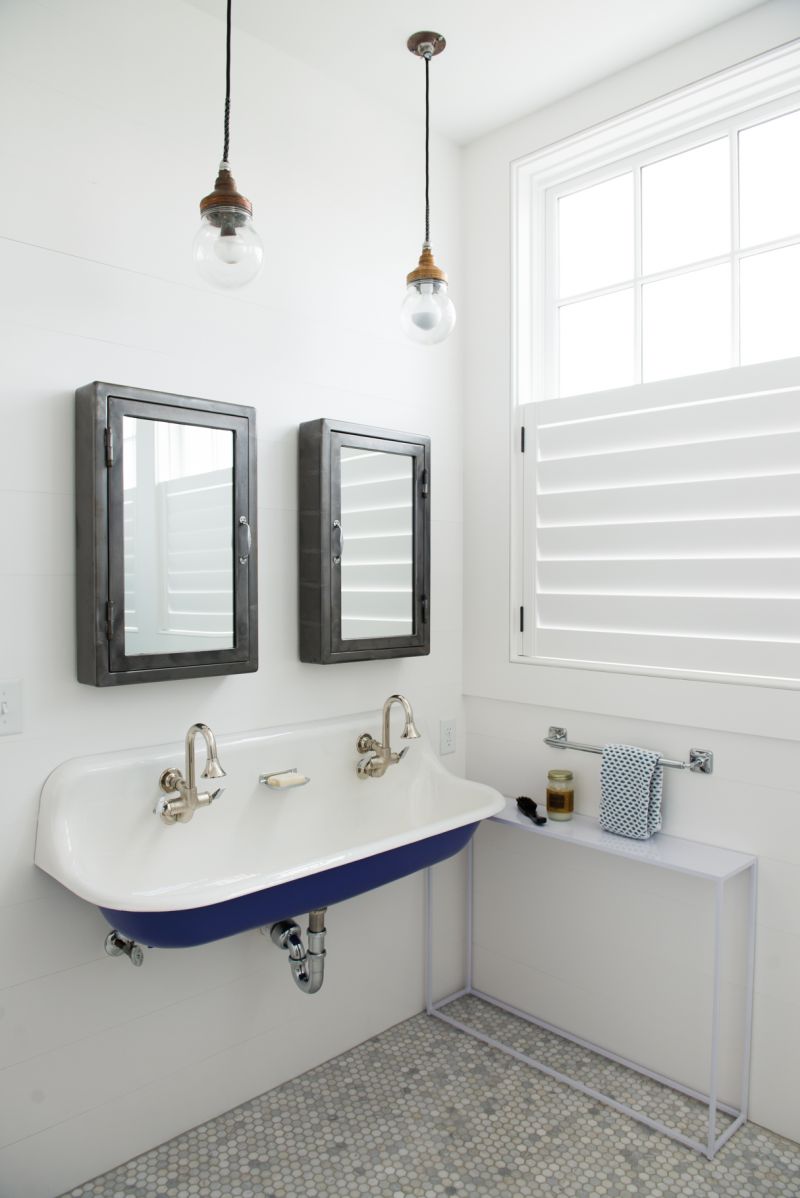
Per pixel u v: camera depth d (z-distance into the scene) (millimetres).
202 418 1772
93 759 1692
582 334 2439
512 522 2457
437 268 1819
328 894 1720
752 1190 1759
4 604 1587
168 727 1843
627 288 2318
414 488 2256
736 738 1990
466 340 2572
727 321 2127
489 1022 2432
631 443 2195
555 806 2256
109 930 1752
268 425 2037
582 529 2299
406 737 2018
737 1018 2000
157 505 1707
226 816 1901
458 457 2570
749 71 1958
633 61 2137
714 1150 1853
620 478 2215
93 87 1709
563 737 2357
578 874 2322
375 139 2301
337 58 2096
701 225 2178
